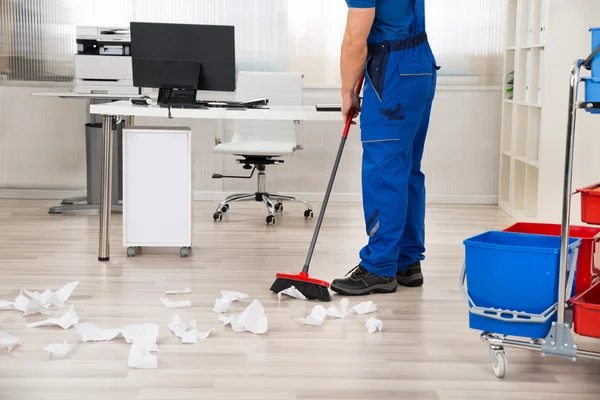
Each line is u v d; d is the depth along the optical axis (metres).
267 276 3.66
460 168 6.05
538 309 2.28
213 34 3.87
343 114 3.38
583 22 4.57
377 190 3.32
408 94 3.24
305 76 5.91
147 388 2.27
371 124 3.28
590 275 2.45
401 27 3.22
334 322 2.95
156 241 4.03
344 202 6.02
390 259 3.38
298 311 3.09
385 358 2.56
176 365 2.46
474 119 6.00
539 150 4.93
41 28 5.84
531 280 2.27
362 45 3.17
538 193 4.84
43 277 3.56
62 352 2.53
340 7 5.85
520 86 5.45
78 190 6.02
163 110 3.74
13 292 3.30
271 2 5.85
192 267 3.81
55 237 4.51
